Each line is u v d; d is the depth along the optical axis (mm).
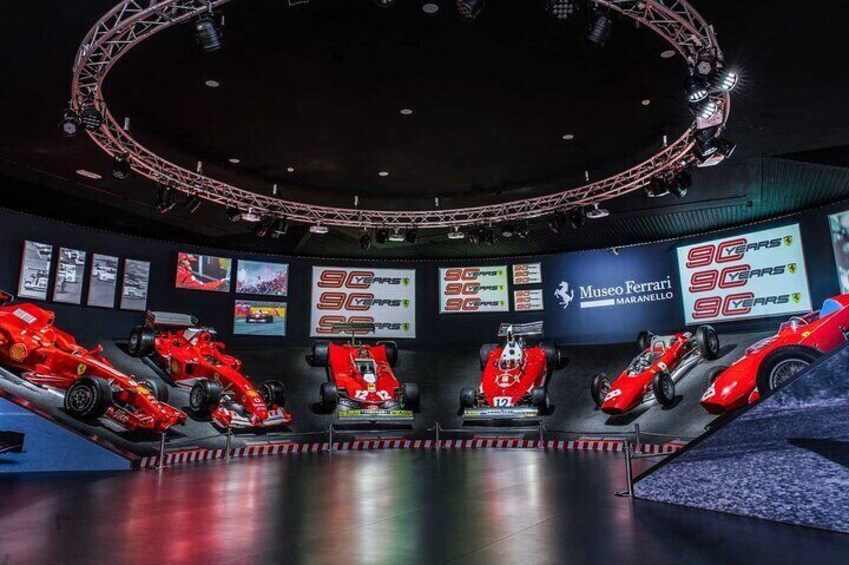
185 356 13430
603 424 13250
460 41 8000
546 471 8531
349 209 14859
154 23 7184
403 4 7238
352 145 11281
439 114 10086
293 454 11781
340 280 17859
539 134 10836
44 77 8656
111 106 9695
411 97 9516
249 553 4109
